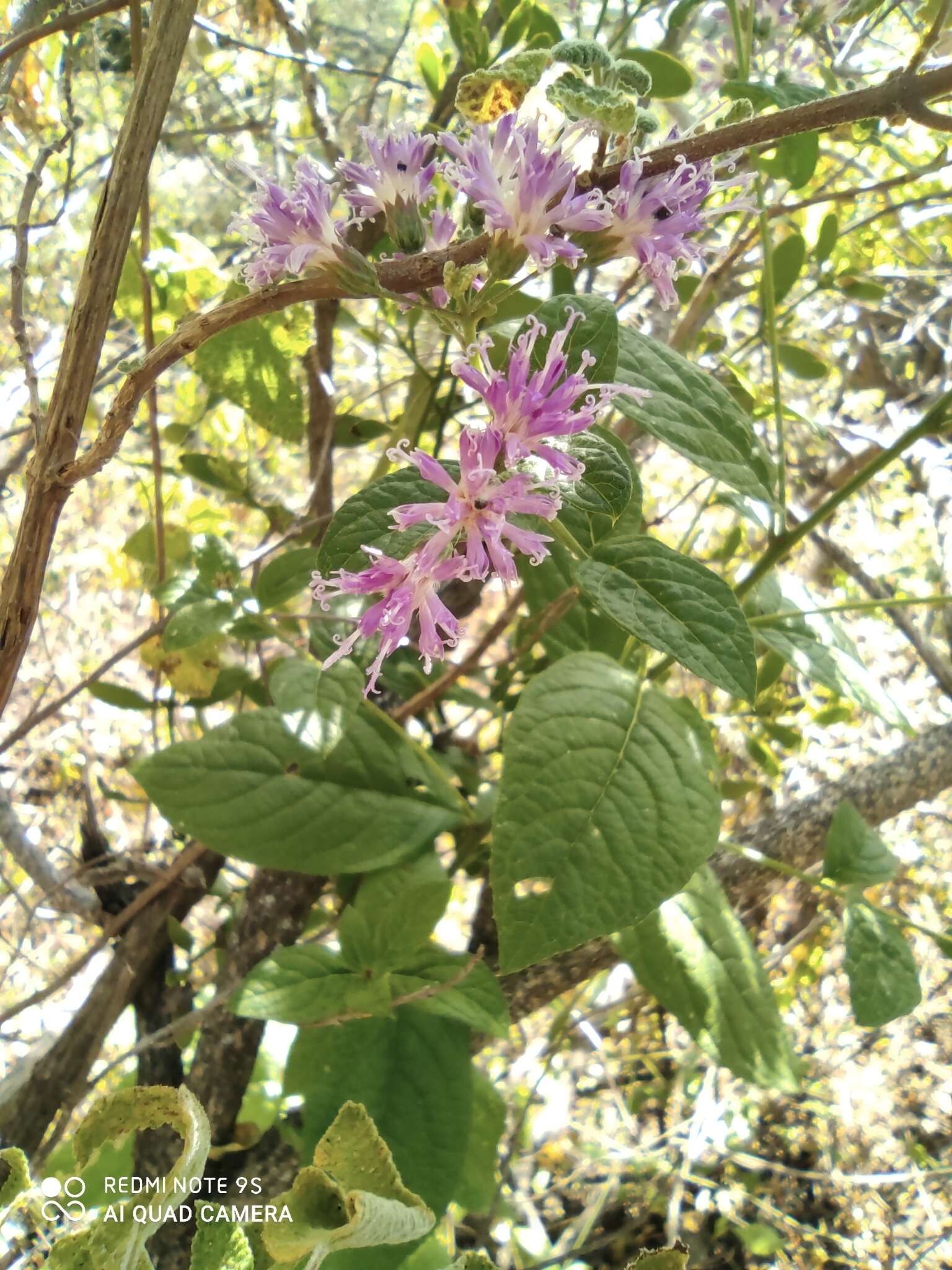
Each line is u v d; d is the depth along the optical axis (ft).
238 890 1.14
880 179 1.47
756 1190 1.60
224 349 1.00
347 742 0.95
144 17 1.18
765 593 1.08
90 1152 0.29
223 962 1.09
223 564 0.91
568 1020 1.47
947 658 1.78
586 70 0.60
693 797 0.71
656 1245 1.52
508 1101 1.50
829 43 1.07
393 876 0.92
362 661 0.94
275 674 0.88
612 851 0.67
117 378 1.29
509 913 0.65
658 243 0.64
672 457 1.88
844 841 0.99
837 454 1.83
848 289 1.32
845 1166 1.63
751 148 0.84
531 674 1.15
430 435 1.40
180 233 1.16
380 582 0.57
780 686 1.39
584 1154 1.58
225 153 1.44
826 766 1.74
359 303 1.36
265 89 1.43
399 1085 0.83
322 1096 0.82
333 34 1.38
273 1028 1.11
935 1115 1.66
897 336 2.07
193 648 1.04
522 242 0.60
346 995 0.82
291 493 1.64
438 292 0.64
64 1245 0.26
